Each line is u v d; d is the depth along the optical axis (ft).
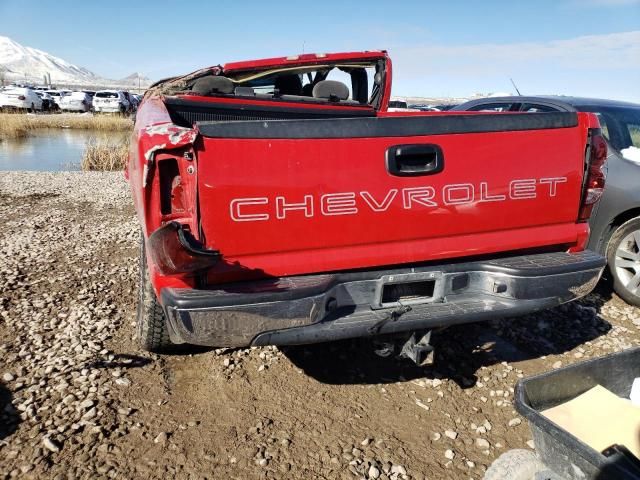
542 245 10.71
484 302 10.09
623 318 15.17
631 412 7.27
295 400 10.70
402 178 9.41
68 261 18.75
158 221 8.55
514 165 10.12
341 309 9.46
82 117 103.09
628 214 15.87
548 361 12.71
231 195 8.53
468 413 10.55
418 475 8.83
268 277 9.04
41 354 11.97
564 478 6.51
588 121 10.54
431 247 9.90
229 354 12.38
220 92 14.57
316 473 8.77
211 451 9.13
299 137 8.73
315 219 9.05
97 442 9.17
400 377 11.73
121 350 12.35
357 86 16.99
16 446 8.95
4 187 33.99
